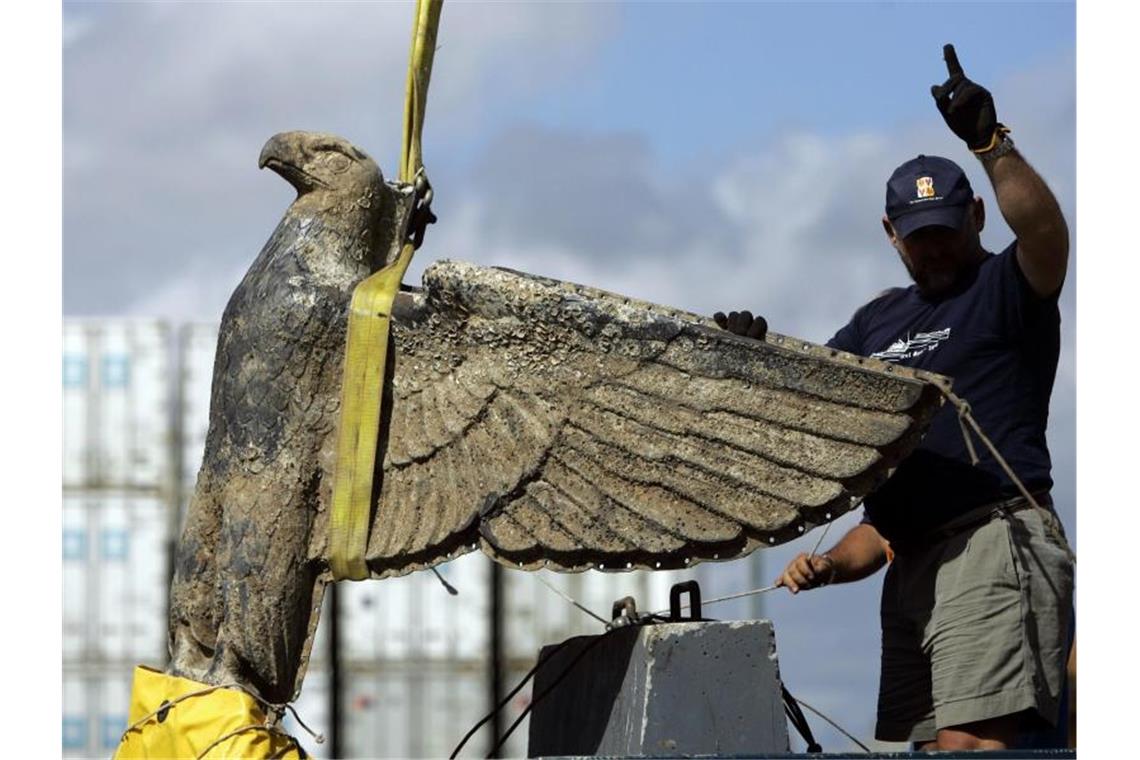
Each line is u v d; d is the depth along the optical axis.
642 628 6.63
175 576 7.01
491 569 18.50
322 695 18.22
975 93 6.97
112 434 18.53
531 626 18.44
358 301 6.88
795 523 6.48
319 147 7.15
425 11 7.27
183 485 18.52
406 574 6.75
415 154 7.25
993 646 7.08
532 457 6.66
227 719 6.62
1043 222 7.00
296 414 6.89
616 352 6.67
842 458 6.50
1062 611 7.18
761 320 6.86
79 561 18.38
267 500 6.84
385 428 6.84
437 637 18.38
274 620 6.79
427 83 7.28
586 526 6.57
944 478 7.29
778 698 6.54
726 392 6.59
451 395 6.80
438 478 6.77
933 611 7.25
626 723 6.59
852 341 7.76
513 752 18.23
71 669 18.28
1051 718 7.10
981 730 7.12
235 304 7.05
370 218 7.11
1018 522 7.21
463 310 6.79
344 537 6.78
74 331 18.59
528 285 6.73
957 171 7.57
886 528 7.45
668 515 6.53
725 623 6.57
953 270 7.53
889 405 6.53
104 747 18.25
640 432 6.61
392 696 18.31
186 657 6.92
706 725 6.48
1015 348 7.34
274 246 7.09
